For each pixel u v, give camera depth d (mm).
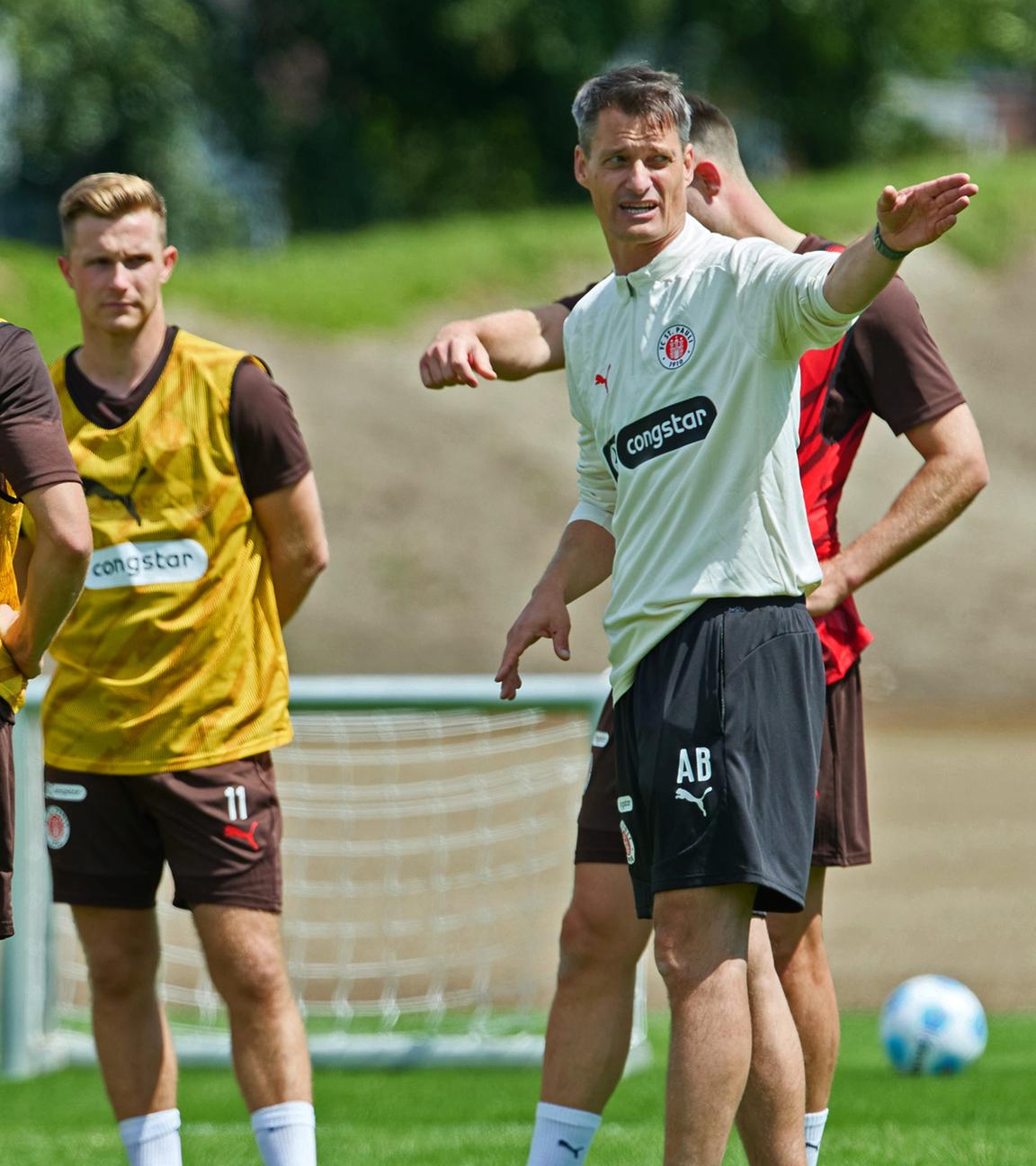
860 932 32562
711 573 11227
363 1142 17844
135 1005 14586
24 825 23688
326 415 73625
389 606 63250
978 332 85250
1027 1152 16359
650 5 123312
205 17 117250
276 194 122812
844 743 13781
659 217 11523
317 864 35812
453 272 85875
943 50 137875
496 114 127562
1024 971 29969
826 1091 13844
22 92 110812
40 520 11148
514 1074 23062
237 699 14375
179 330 14852
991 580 67562
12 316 70562
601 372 11969
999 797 45188
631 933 13688
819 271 10672
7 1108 21156
